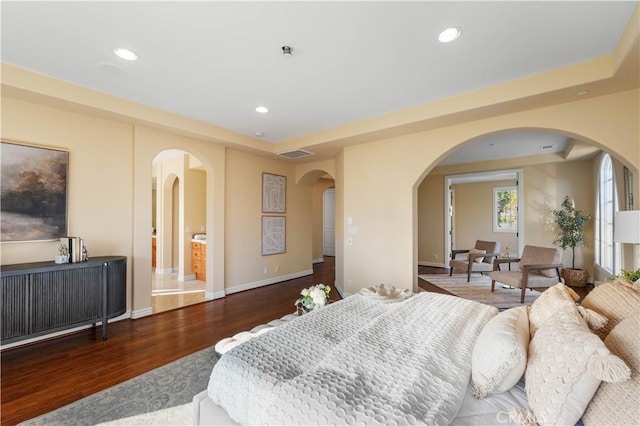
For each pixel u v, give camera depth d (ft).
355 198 14.92
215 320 12.19
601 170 17.01
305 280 20.01
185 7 6.03
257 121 13.17
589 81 8.11
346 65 8.37
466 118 11.01
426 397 3.81
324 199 33.40
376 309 7.34
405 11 6.18
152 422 6.06
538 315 5.23
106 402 6.70
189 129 12.82
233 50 7.61
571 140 15.70
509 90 9.33
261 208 18.22
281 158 18.60
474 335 5.64
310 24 6.59
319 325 6.25
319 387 3.97
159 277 20.92
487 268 19.90
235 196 16.63
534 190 20.34
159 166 22.17
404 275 13.24
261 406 4.05
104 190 11.39
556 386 3.52
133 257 12.14
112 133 11.62
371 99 10.71
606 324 4.51
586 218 17.99
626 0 5.84
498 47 7.48
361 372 4.33
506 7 6.06
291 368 4.59
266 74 8.90
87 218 10.97
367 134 13.12
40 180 9.87
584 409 3.45
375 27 6.70
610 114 8.91
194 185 20.72
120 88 9.88
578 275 17.58
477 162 22.44
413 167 12.95
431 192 25.98
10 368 8.21
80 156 10.78
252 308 13.82
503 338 4.30
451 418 3.60
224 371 4.75
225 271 16.11
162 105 11.38
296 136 15.53
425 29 6.77
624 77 7.86
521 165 20.52
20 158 9.47
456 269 20.85
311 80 9.28
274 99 10.75
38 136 9.84
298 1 5.87
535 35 6.99
